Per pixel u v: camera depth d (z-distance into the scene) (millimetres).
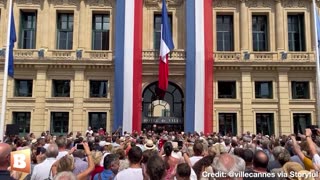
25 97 36750
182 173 7180
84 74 37500
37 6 38312
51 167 8711
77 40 38094
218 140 19688
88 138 21984
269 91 38062
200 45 35406
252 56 38062
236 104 37406
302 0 38969
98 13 39031
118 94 34969
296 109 37375
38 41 37812
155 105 37625
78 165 10102
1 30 37344
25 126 36812
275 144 13367
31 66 37062
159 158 6504
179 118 37250
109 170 9492
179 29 38375
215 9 39000
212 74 35938
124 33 35531
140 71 35219
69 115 36906
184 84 36844
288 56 38031
